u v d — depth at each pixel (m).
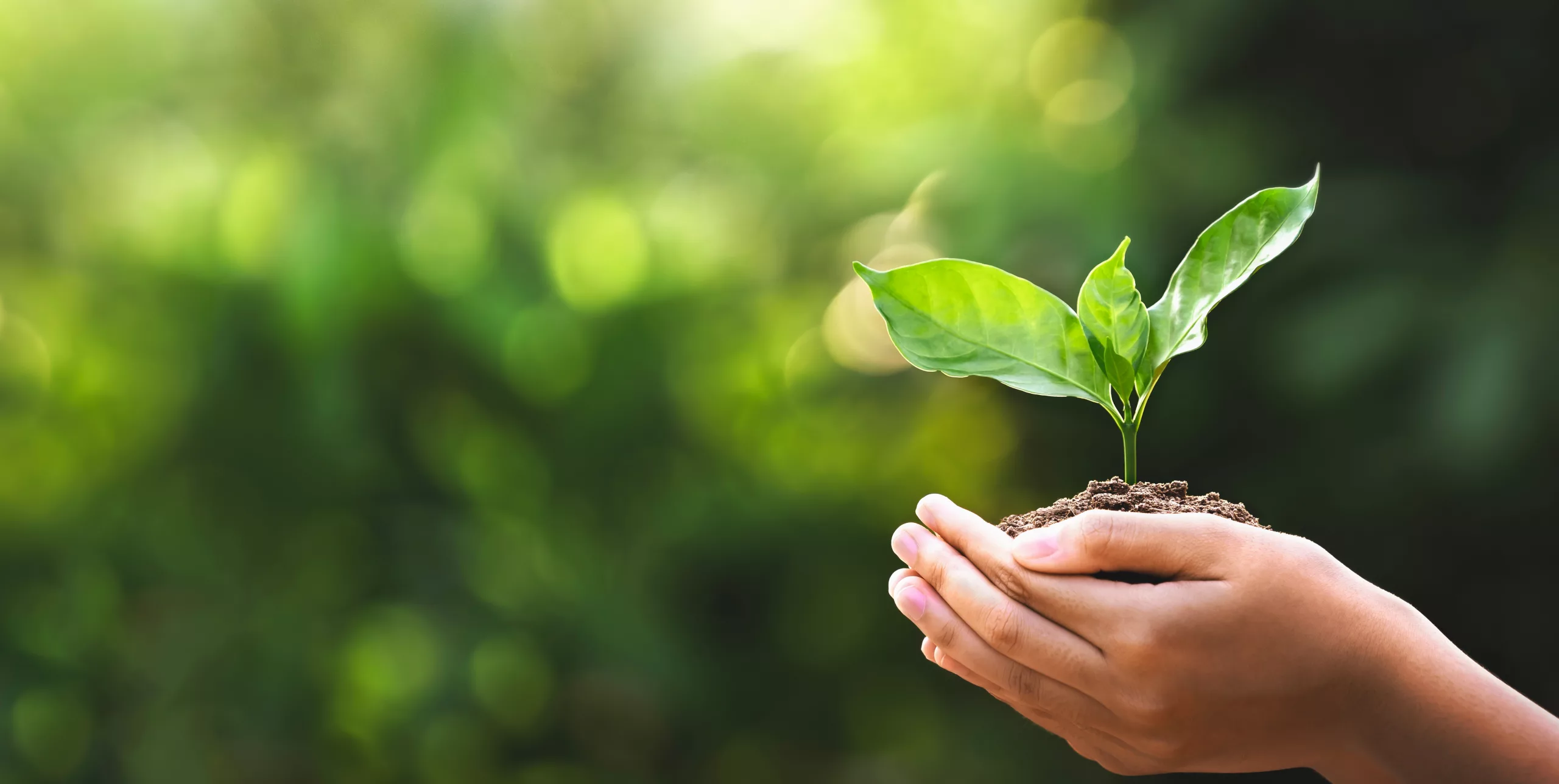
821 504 3.04
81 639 2.91
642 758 3.05
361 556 2.98
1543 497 1.98
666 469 3.16
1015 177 2.35
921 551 1.11
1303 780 2.35
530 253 2.96
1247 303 2.21
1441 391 1.91
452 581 2.99
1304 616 1.06
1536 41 2.03
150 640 2.92
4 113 2.87
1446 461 1.95
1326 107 2.27
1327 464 2.19
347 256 2.63
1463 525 2.11
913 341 1.13
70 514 2.90
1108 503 1.13
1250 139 2.23
